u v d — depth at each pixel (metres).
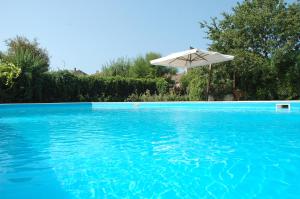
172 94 21.62
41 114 13.62
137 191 3.35
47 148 5.73
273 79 19.34
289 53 18.67
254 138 6.48
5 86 17.80
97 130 8.13
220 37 19.98
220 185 3.48
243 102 15.01
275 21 19.31
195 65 18.19
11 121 10.59
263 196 3.12
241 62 18.47
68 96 20.50
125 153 5.23
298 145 5.68
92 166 4.41
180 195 3.21
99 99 21.17
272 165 4.30
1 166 4.44
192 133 7.32
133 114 13.04
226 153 5.10
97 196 3.21
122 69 36.59
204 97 19.77
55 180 3.77
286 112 12.31
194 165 4.37
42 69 19.81
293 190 3.27
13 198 3.19
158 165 4.41
